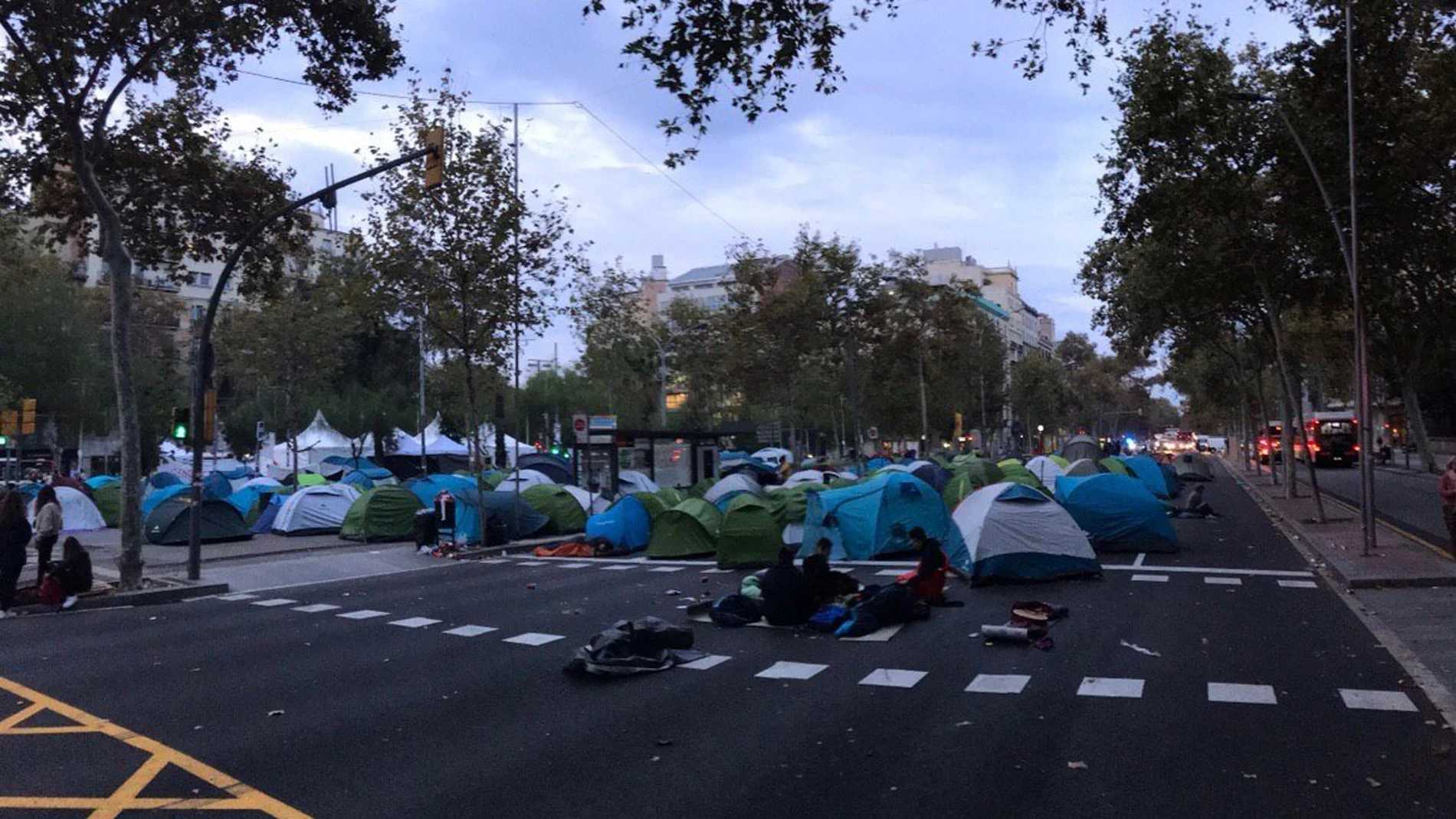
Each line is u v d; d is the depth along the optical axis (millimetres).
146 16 15180
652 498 23375
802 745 7141
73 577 15273
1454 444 56625
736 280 38281
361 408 50781
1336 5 16969
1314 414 56656
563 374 66250
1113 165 20250
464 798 6121
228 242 19891
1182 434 87625
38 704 8820
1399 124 18766
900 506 18812
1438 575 13781
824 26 9445
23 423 25328
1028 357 83062
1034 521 15102
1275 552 18516
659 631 10039
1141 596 13500
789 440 71312
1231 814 5617
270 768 6812
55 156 17312
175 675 10023
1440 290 27375
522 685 9203
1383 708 7730
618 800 6051
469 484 26984
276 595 16578
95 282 60656
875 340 37594
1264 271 22938
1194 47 19297
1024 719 7695
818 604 12148
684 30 9305
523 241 23594
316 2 15609
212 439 17922
